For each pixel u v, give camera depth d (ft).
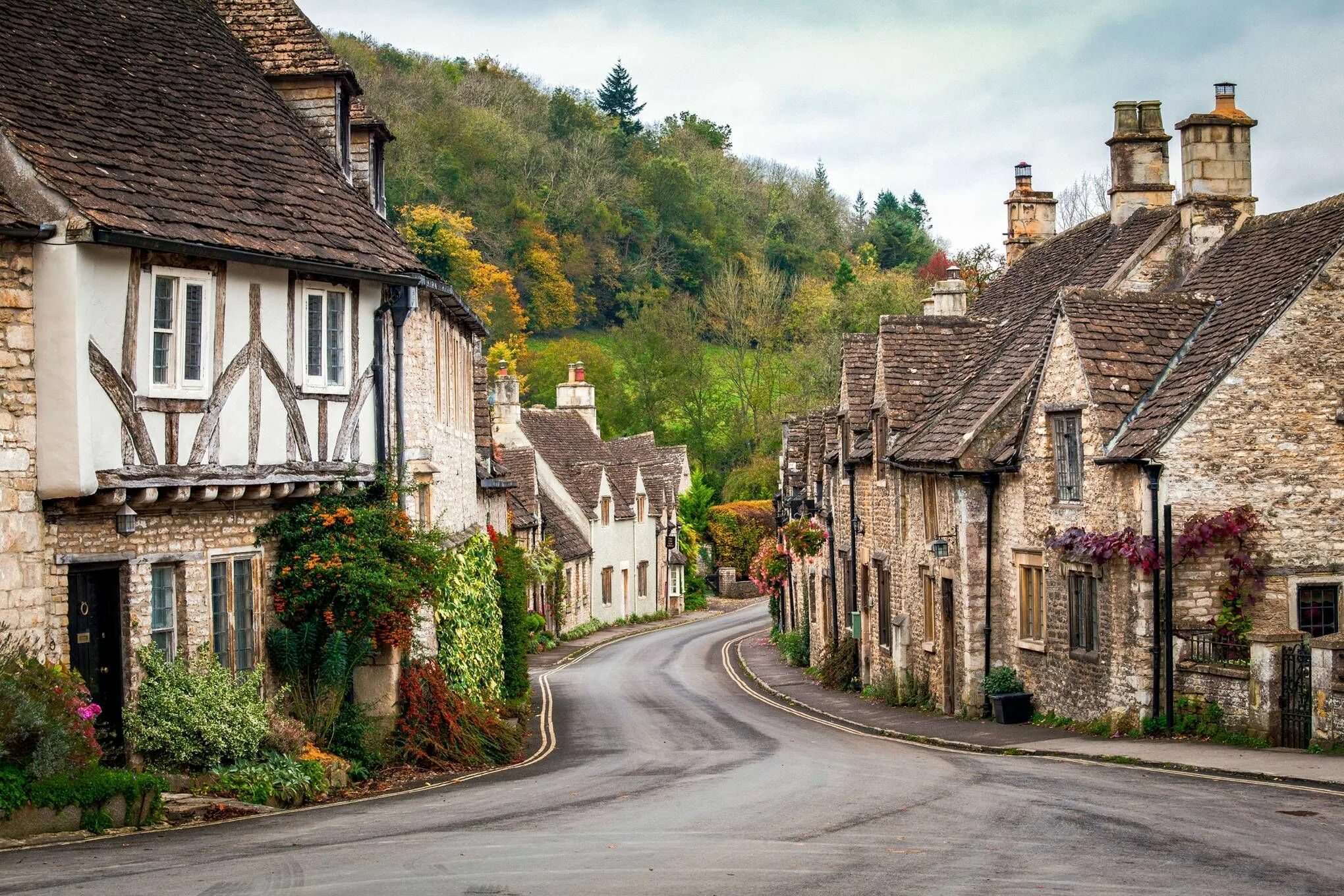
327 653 57.11
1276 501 64.85
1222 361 65.10
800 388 242.37
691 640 179.42
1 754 40.29
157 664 49.39
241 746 49.88
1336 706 54.65
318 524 57.06
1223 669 61.36
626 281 314.55
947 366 96.43
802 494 149.07
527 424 202.90
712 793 49.75
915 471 88.12
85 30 57.06
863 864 34.60
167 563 51.24
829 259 339.77
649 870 34.19
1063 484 72.28
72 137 49.06
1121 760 57.31
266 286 54.13
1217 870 33.17
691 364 276.62
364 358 60.49
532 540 172.76
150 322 48.57
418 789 55.72
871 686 103.86
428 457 68.33
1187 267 86.38
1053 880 32.35
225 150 56.85
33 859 36.52
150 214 48.11
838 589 120.16
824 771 56.49
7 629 44.16
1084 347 69.72
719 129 396.57
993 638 79.77
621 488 216.74
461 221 267.80
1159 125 96.94
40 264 45.37
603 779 56.59
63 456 45.19
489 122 303.07
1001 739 68.59
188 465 49.98
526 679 96.73
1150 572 64.75
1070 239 106.11
